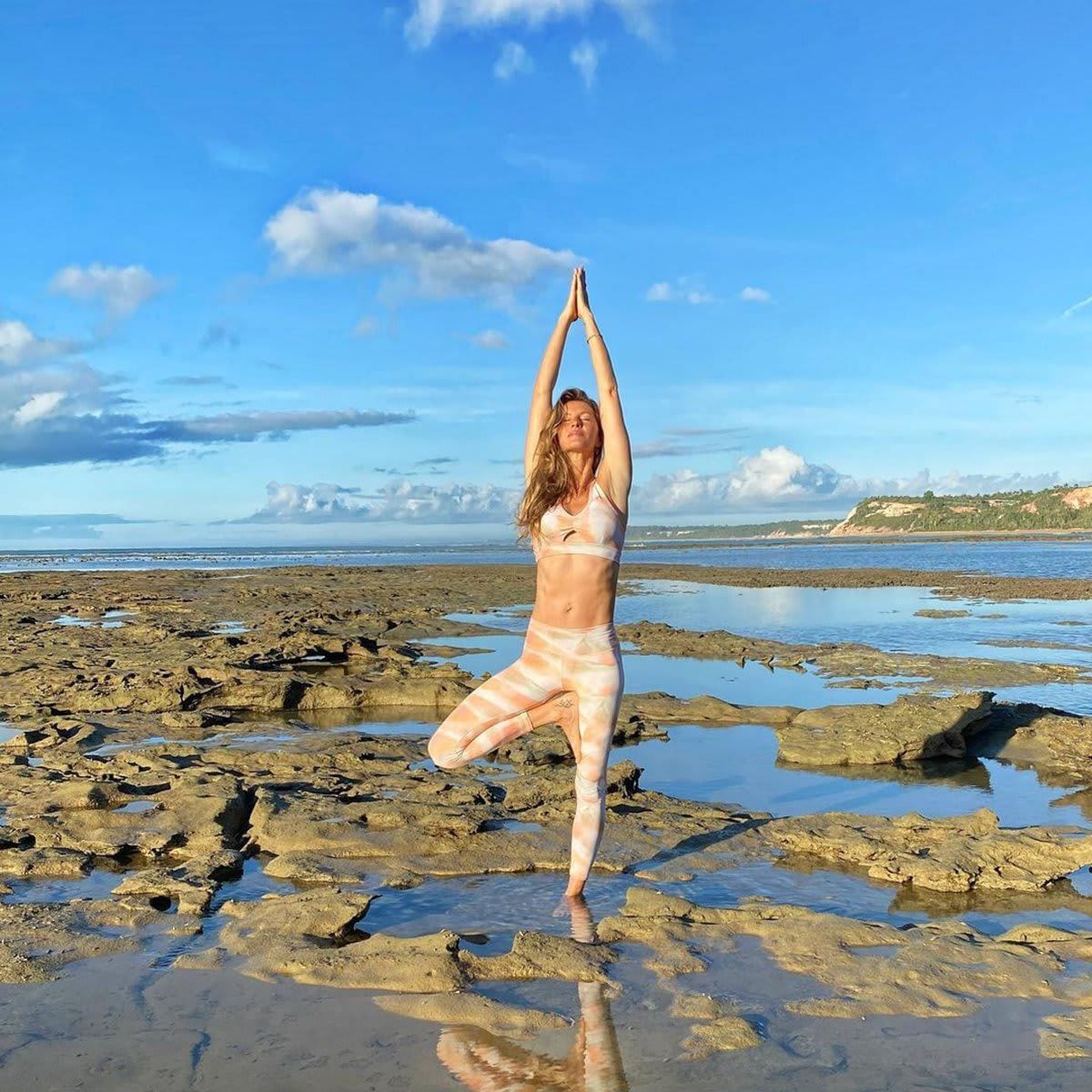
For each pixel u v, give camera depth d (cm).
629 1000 457
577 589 596
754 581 4412
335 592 3656
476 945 534
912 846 696
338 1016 439
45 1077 384
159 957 509
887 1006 450
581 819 609
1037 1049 408
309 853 695
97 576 4997
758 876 659
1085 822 795
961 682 1530
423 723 1270
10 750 1030
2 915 564
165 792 841
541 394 630
